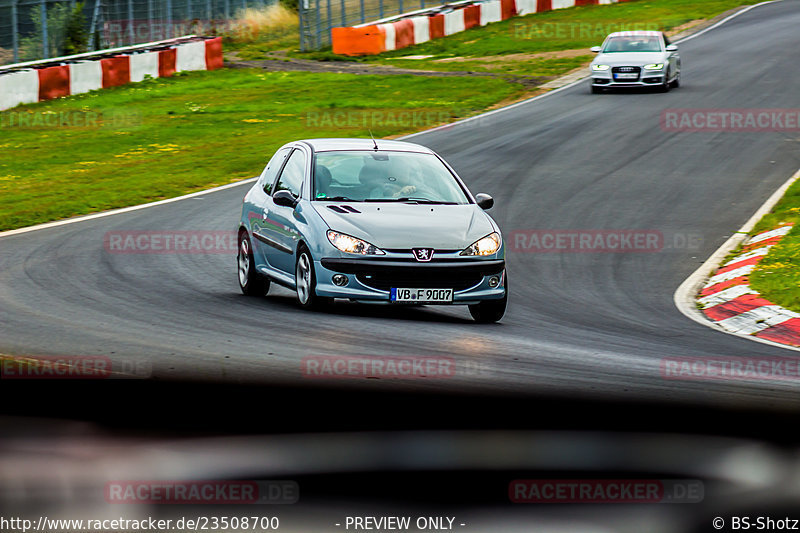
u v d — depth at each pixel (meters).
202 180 66.25
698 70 113.88
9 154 78.50
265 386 21.64
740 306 34.94
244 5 182.38
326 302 31.38
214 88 119.38
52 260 41.28
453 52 147.12
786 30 145.38
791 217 49.69
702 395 22.72
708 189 59.34
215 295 35.12
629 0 192.38
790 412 21.28
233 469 16.11
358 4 187.75
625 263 43.75
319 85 118.44
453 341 27.83
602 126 82.44
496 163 68.94
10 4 127.12
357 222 30.88
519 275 41.62
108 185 64.44
